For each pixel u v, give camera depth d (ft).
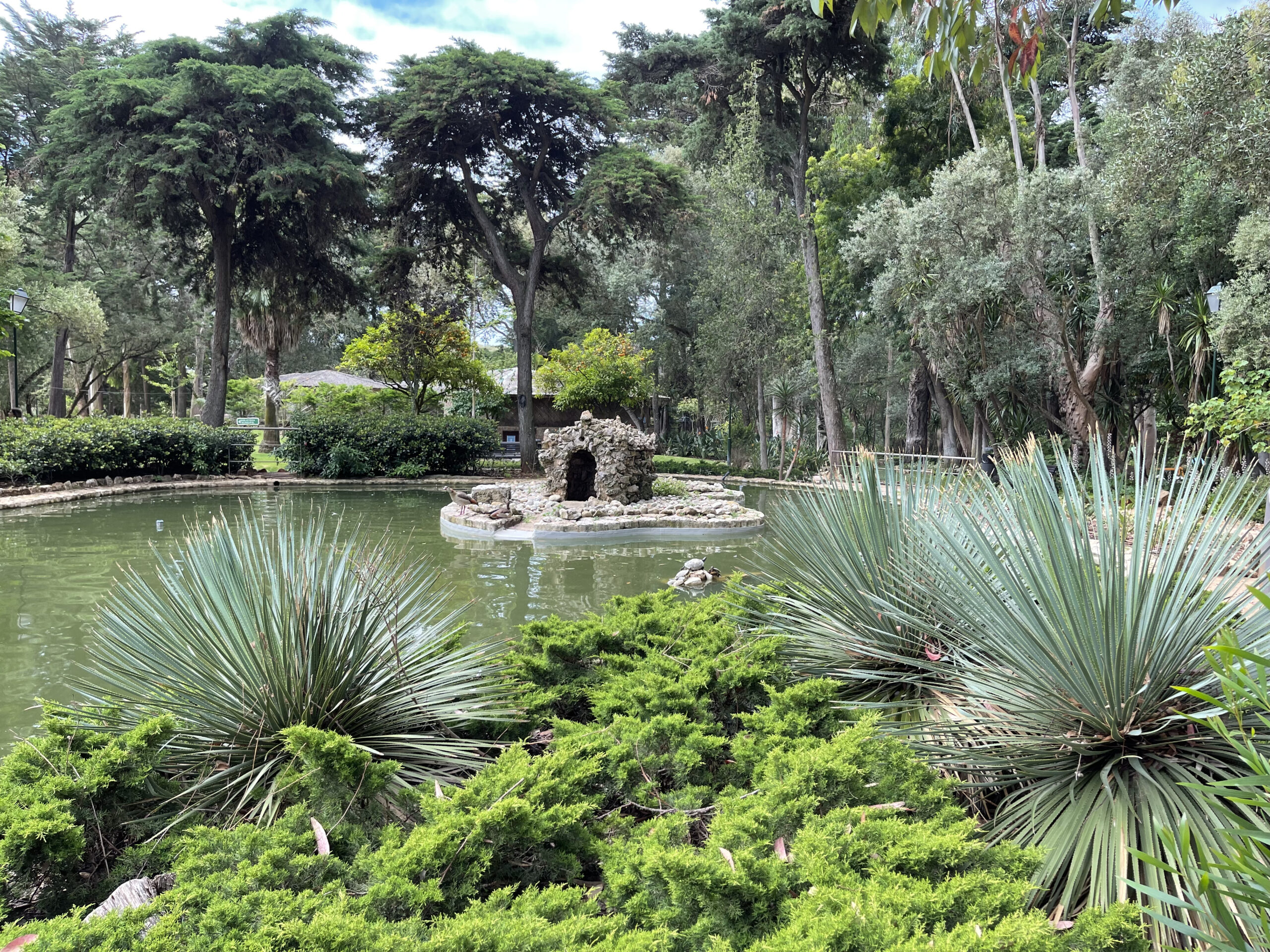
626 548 32.83
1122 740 7.25
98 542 30.27
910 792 6.97
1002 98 66.85
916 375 74.74
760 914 5.47
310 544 10.31
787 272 79.92
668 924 5.62
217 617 8.88
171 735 7.61
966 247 48.75
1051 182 46.24
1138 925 5.15
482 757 9.03
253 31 74.08
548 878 6.80
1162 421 51.47
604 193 72.84
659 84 86.53
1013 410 56.59
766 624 12.09
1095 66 63.00
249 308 92.84
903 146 71.00
